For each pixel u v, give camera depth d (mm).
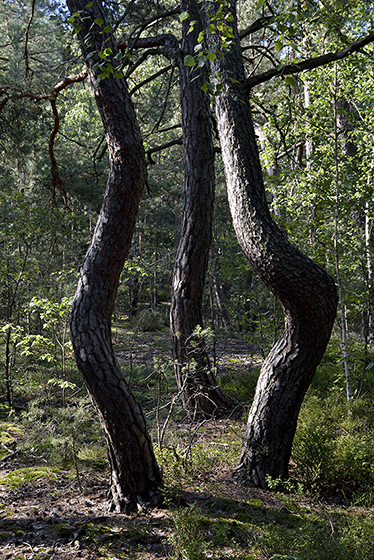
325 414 5844
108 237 3996
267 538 3080
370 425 5691
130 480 3748
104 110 4078
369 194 7047
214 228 17359
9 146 12656
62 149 15234
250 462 4273
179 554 3023
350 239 7699
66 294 9844
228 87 4820
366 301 6711
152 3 8195
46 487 4352
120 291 19609
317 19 5145
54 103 9008
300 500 3982
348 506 3957
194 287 6785
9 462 5160
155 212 25734
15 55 11992
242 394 7523
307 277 3988
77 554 3066
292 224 7594
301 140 8625
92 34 4035
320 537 2994
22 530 3434
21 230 8016
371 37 4562
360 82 7934
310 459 4355
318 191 7160
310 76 7652
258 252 4164
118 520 3537
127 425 3705
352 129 8578
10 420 6699
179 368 6727
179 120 18781
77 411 4355
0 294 8180
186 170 6957
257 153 4684
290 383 4195
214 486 4094
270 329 8062
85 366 3695
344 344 6582
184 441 5188
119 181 4066
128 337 16641
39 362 10211
